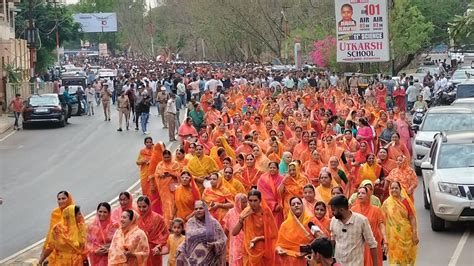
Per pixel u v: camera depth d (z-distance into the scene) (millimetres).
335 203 12359
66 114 50094
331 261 9211
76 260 14297
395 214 14938
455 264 16688
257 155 19594
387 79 51156
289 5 86375
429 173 21156
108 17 150250
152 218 14523
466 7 76812
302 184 16875
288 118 30391
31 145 40438
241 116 32031
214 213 16984
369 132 25688
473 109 30109
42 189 27750
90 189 27438
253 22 88875
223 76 60531
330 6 74562
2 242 19875
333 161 18422
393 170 17938
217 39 99375
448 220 19672
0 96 57781
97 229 14055
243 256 14531
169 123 39906
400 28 64500
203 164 20062
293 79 58875
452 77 56312
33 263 17234
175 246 14148
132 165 32812
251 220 14297
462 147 20828
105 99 51281
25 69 70125
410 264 15148
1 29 66688
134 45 176625
